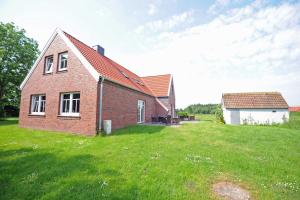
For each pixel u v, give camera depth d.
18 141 8.69
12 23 25.41
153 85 26.11
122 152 6.64
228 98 29.45
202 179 4.45
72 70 12.02
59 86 12.53
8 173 4.75
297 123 21.83
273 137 11.02
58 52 13.11
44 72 13.84
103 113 11.11
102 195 3.56
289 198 3.70
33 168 5.03
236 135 11.36
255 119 26.69
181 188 3.93
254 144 8.82
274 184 4.33
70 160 5.66
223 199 3.57
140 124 16.94
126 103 14.48
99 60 14.32
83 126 10.84
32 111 14.46
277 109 26.27
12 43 25.08
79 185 4.00
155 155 6.31
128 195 3.57
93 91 10.80
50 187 3.96
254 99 28.36
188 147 7.68
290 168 5.45
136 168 5.02
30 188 3.94
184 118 28.45
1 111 28.31
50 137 9.91
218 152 6.99
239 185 4.22
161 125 16.27
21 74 26.58
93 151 6.76
